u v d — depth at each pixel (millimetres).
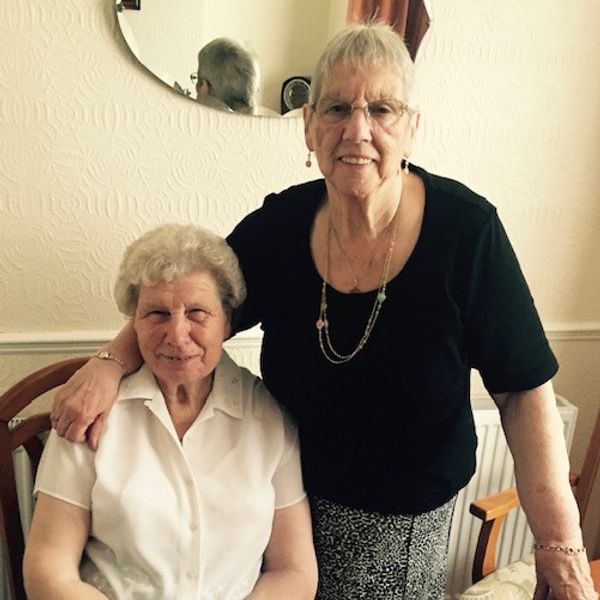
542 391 1062
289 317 1124
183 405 1133
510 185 1677
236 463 1124
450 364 1055
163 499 1062
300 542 1155
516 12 1529
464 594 1465
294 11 1411
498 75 1570
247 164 1503
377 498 1127
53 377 1257
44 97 1346
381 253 1047
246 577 1124
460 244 1007
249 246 1173
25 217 1416
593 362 1905
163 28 1351
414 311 1025
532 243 1750
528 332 1021
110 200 1450
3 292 1456
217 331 1078
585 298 1846
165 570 1064
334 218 1068
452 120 1584
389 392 1072
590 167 1710
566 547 1029
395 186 1021
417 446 1110
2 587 1585
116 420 1095
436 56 1524
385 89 929
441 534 1205
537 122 1634
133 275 1055
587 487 1541
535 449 1058
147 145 1431
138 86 1384
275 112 1471
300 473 1192
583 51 1599
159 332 1046
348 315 1062
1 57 1303
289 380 1149
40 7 1288
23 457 1490
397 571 1182
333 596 1231
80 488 1051
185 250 1049
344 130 940
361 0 1436
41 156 1384
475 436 1188
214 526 1093
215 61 1401
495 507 1466
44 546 1025
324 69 950
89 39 1328
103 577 1064
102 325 1533
